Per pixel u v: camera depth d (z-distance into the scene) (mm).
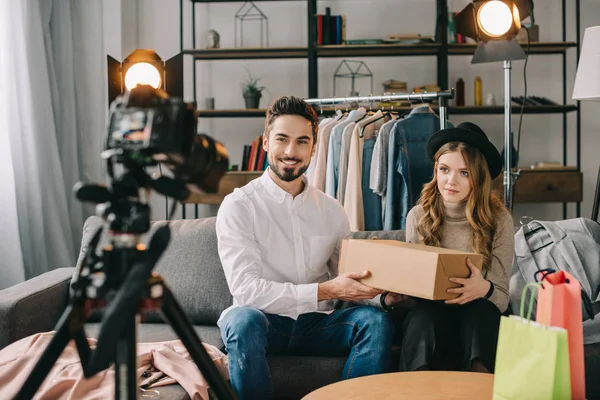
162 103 1000
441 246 2186
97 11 4547
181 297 2391
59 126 4160
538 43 4746
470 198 2133
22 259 3514
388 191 3061
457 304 1999
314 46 4766
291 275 2139
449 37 4801
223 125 5270
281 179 2141
